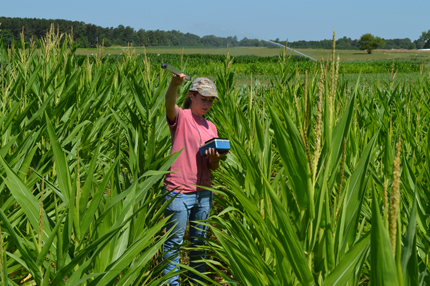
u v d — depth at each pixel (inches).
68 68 202.4
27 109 125.9
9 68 193.2
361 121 173.0
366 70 1834.4
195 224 127.0
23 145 113.6
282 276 63.8
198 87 120.4
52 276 69.6
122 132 196.7
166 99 116.6
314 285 57.6
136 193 88.7
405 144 141.6
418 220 82.0
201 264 125.6
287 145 57.4
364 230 106.3
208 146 115.3
